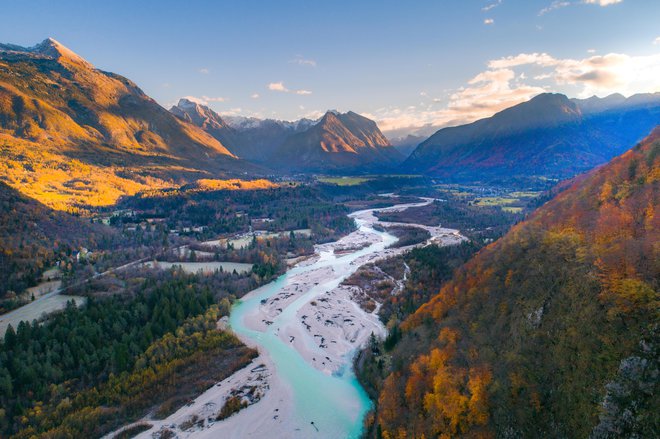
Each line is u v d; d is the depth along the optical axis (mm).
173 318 146875
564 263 80188
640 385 52469
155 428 95750
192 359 124750
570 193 126625
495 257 110188
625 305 60156
